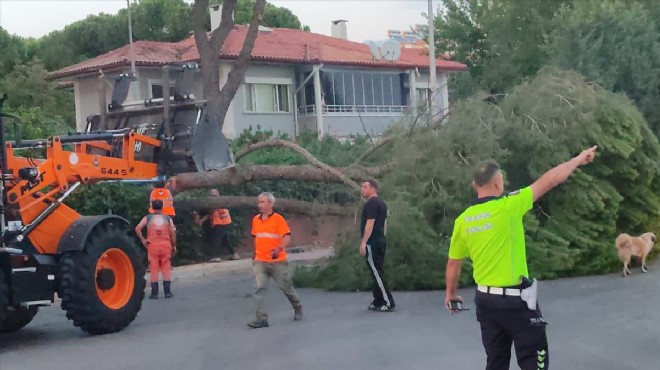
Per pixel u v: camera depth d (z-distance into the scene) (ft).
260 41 125.80
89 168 37.73
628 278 44.65
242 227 68.80
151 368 27.89
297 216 72.13
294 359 28.37
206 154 43.52
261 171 53.01
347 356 28.48
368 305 39.81
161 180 43.91
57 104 123.85
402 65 132.46
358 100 129.29
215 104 70.90
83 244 34.24
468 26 147.74
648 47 76.02
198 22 71.72
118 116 46.91
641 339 29.35
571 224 46.29
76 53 177.37
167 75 43.75
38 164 35.70
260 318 34.91
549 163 46.16
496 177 19.62
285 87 123.75
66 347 32.63
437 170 44.91
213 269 59.11
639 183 49.24
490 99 50.90
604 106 46.78
